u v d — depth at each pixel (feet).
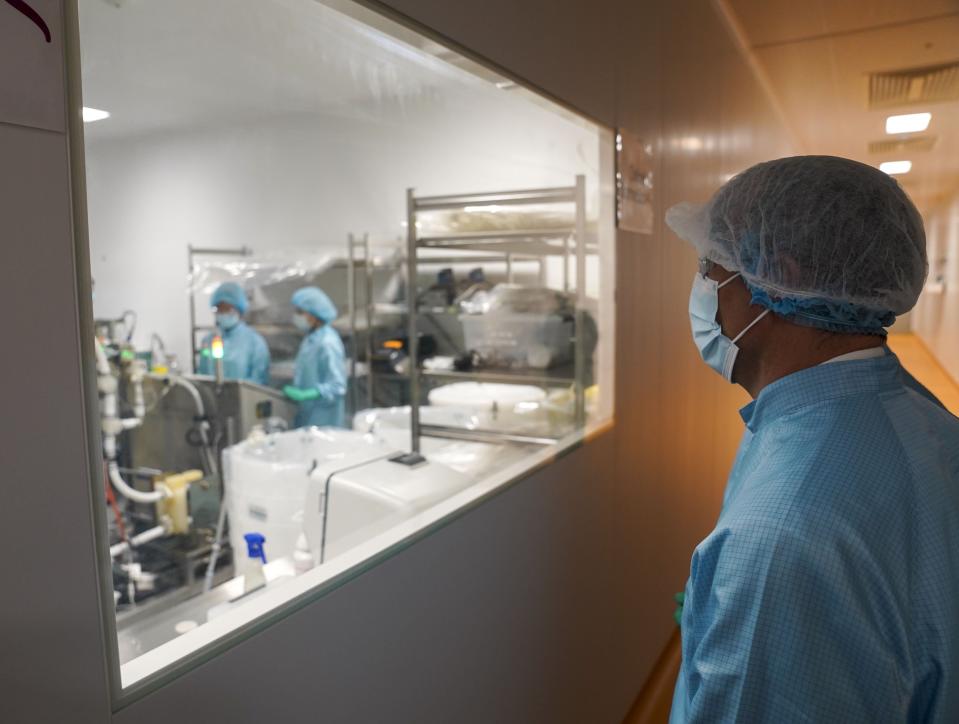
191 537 6.23
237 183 13.91
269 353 12.19
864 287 2.39
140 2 5.08
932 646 2.00
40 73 1.71
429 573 3.49
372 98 9.04
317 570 2.97
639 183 6.12
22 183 1.68
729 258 2.63
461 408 6.45
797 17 9.23
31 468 1.74
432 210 6.67
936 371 28.55
